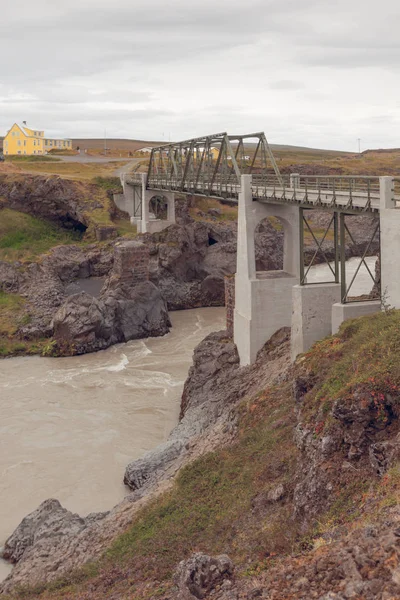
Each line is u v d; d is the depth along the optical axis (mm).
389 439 20375
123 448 42719
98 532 28594
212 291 90188
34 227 102562
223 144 62219
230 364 50875
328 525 18406
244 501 24719
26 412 49562
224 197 62531
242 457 28656
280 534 20453
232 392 41875
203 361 51562
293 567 15398
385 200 33375
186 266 91000
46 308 75875
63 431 45750
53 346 66312
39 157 160750
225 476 27828
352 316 36531
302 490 21406
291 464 24984
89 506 35250
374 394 21266
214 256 92688
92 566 24891
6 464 40500
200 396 46750
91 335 66875
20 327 70812
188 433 39906
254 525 22625
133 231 100938
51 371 60562
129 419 47938
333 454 21328
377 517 15969
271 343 49000
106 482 38000
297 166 148875
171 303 87188
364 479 19734
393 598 12047
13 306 75688
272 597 14289
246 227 51062
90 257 90312
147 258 74188
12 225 100938
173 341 71625
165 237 91562
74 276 88812
